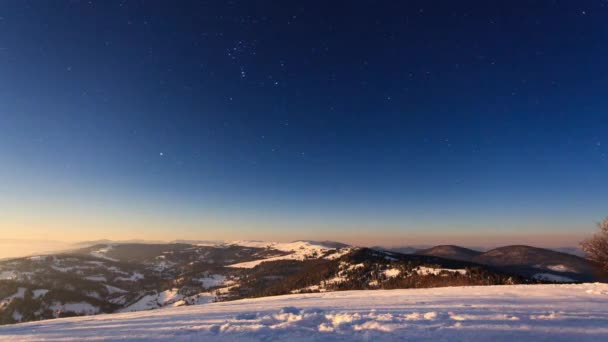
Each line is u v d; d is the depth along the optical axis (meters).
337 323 10.84
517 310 11.95
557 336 8.47
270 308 16.27
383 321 10.77
